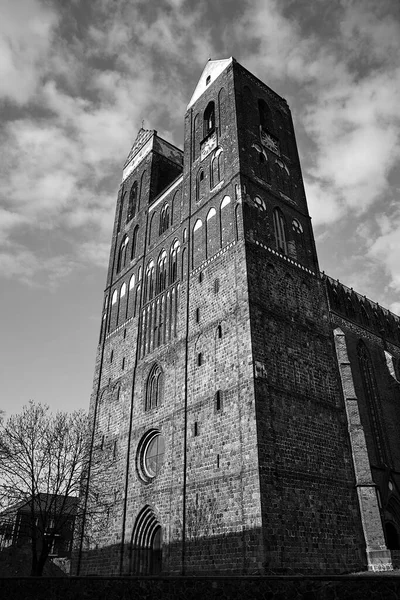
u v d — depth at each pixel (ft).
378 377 167.02
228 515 107.55
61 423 135.95
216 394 125.18
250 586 49.26
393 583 43.34
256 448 107.24
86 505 146.72
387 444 151.53
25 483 125.39
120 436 159.53
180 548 115.85
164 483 131.03
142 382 161.27
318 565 103.50
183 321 150.61
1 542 176.24
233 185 155.43
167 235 183.62
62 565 170.81
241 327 127.03
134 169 234.79
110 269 217.77
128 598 58.70
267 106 191.93
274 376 122.01
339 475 121.19
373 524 116.88
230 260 142.41
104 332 199.52
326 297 155.43
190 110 200.75
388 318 195.21
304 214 171.22
